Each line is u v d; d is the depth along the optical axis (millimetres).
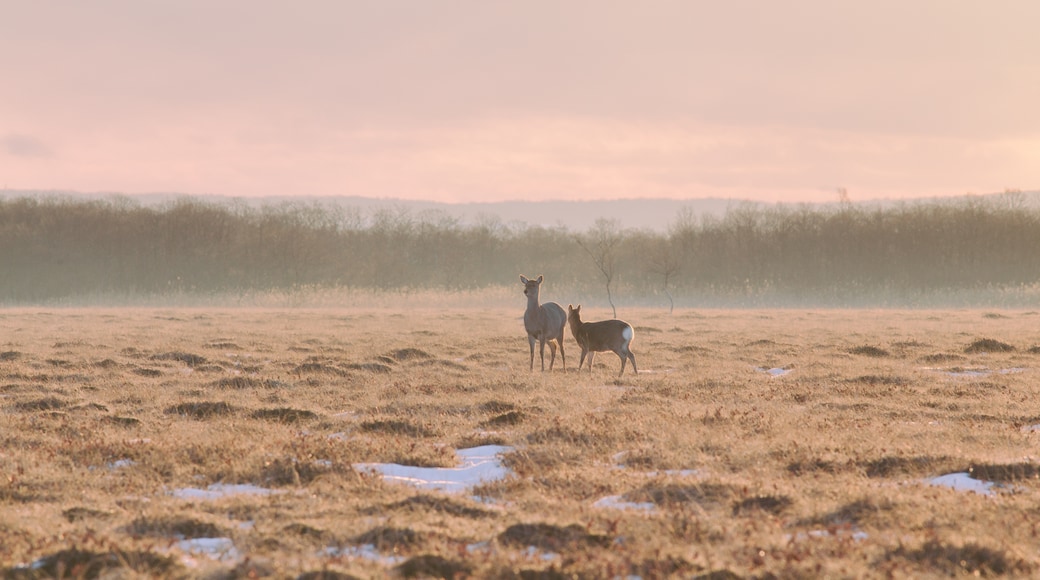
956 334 105562
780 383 62531
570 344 94375
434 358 79562
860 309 173125
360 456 37531
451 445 41219
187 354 77125
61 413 47844
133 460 36344
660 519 26594
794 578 21641
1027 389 59188
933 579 21609
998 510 27531
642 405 51469
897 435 41938
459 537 25047
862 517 27172
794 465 35406
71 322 125812
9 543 24469
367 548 24453
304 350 87500
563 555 23281
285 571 22125
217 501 29438
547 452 37469
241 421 45625
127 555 22688
